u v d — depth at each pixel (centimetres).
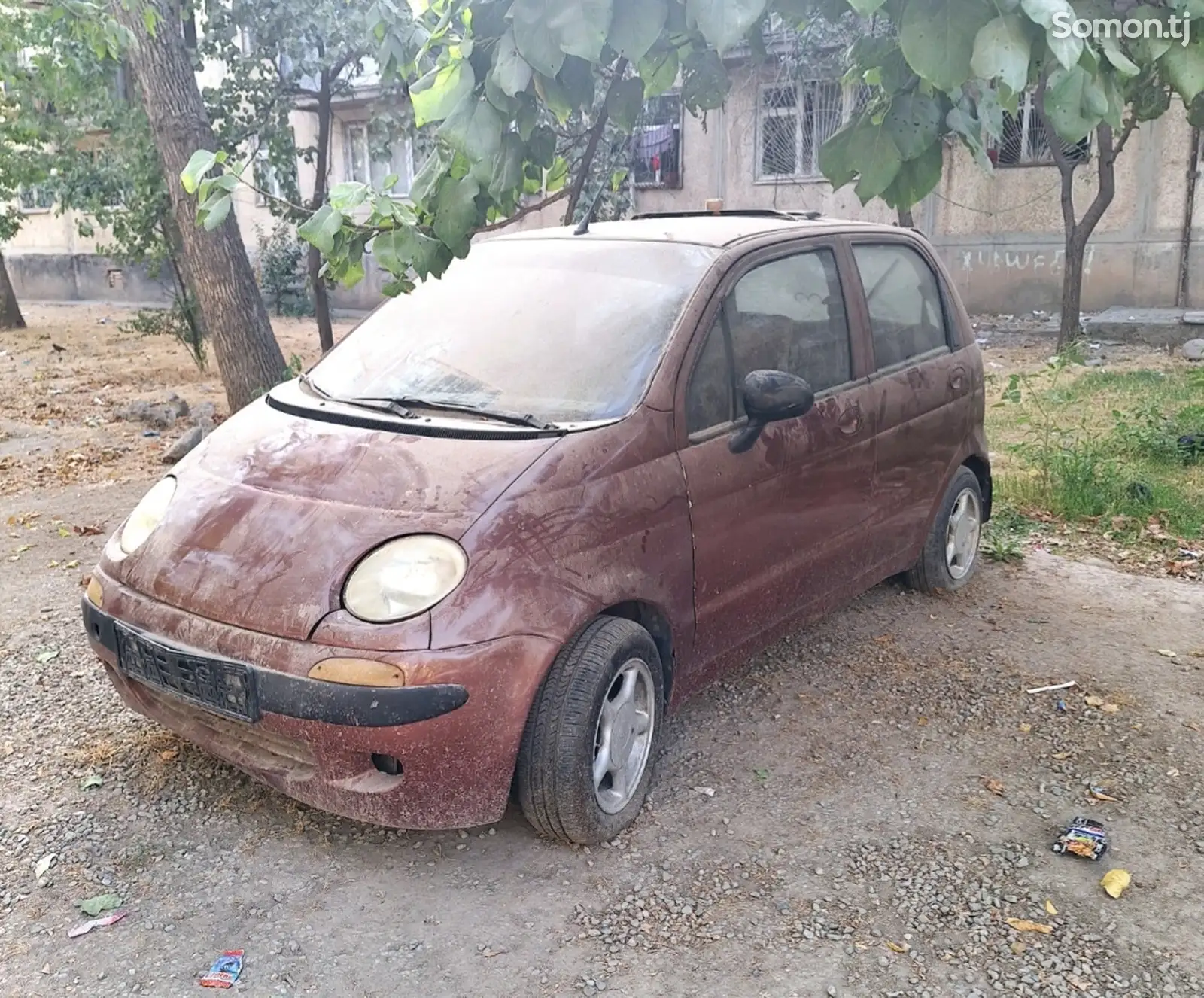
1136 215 1582
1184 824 347
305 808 353
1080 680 451
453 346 397
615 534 328
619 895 311
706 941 291
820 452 414
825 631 498
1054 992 272
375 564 301
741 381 386
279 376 951
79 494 783
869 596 541
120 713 423
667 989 274
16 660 477
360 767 299
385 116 1316
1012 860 327
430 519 307
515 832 341
